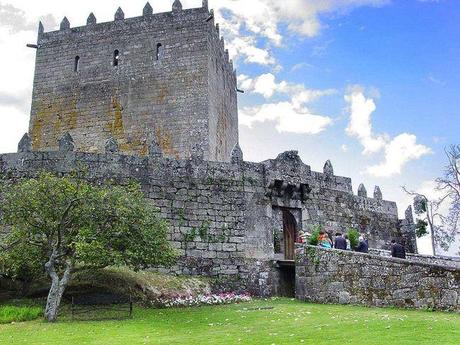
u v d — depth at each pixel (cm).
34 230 2022
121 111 3991
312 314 1834
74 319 1827
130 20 4150
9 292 2197
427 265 1897
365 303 2095
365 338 1259
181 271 2702
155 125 3897
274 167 3138
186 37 3997
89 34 4212
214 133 4031
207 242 2808
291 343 1230
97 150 3947
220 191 2917
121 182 2731
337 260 2272
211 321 1775
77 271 2052
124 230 1969
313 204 3319
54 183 2050
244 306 2270
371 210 3766
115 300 2072
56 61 4228
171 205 2789
